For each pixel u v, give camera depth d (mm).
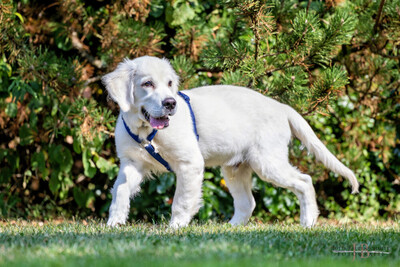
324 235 6969
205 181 11562
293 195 11992
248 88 9148
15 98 10672
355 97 12148
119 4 10414
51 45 11461
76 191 11578
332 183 12602
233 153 8594
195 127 8133
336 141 12219
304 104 9664
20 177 11906
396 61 11570
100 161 11000
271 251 5715
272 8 10266
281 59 10047
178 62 10320
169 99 7324
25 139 11172
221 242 5910
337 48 9922
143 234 6684
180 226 7594
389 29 10312
